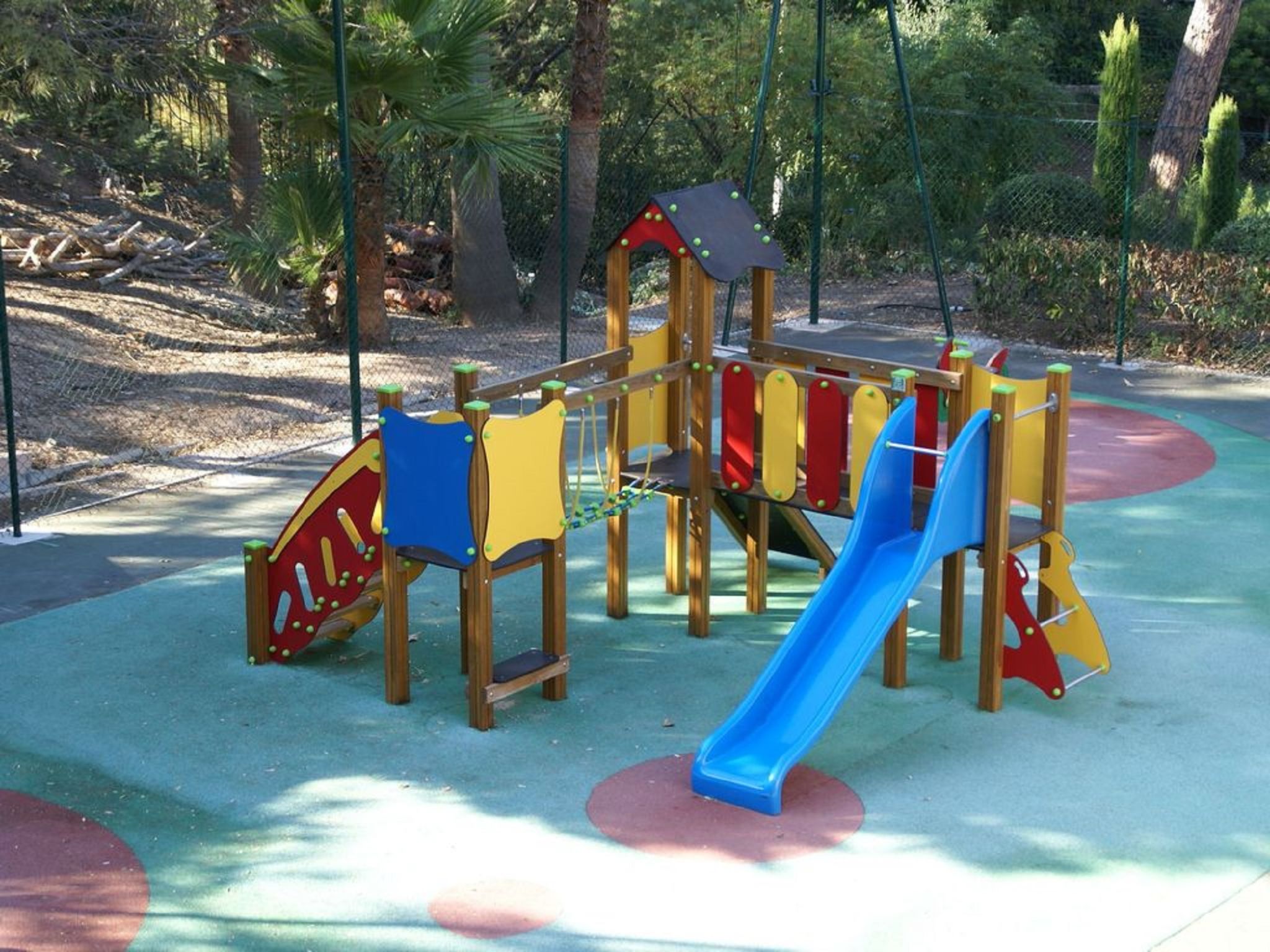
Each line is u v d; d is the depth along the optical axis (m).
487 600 6.53
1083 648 7.21
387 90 14.31
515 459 6.54
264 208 16.30
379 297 15.51
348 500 7.05
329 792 6.05
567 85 27.66
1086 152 29.78
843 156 24.20
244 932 5.00
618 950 4.87
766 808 5.82
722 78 24.52
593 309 19.48
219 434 11.80
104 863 5.48
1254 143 35.19
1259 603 8.27
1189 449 11.72
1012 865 5.41
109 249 17.00
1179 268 15.51
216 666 7.39
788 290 19.72
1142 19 38.12
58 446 11.04
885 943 4.90
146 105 20.19
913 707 6.88
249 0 17.64
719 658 7.53
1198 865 5.41
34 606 8.20
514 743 6.52
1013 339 16.22
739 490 7.59
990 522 6.68
